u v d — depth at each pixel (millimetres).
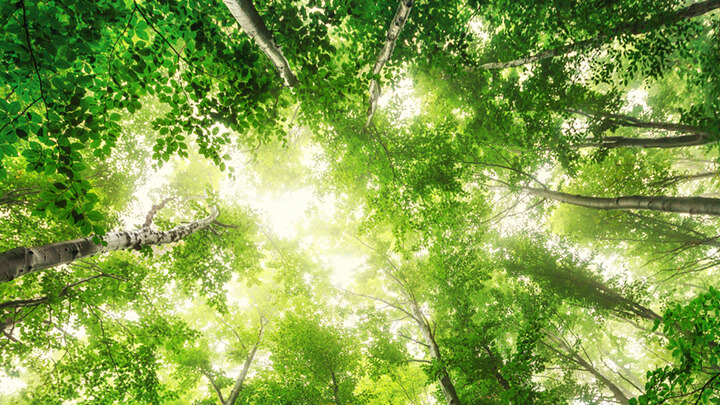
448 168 7203
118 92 2824
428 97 9328
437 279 10258
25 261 2938
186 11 3090
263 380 10992
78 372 6902
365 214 8078
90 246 3879
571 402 9852
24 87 2244
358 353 10906
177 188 10680
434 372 7434
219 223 8023
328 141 7570
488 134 8430
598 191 11117
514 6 6621
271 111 4379
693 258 10672
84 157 8125
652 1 6137
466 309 9953
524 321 11664
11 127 2035
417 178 7234
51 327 6445
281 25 3783
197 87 3271
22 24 2029
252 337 11945
